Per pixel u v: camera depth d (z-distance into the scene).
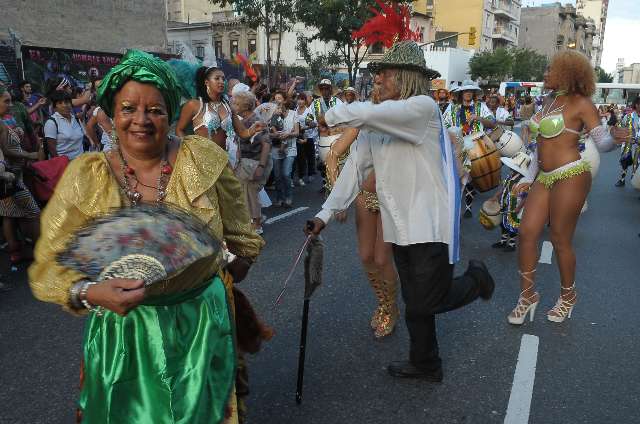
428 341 3.14
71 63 18.89
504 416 2.94
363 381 3.25
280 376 3.29
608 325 4.14
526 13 88.94
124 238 1.69
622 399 3.14
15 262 5.29
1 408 2.98
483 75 44.75
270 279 4.98
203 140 1.96
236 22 39.06
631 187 11.18
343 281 4.95
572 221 3.90
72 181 1.77
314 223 2.95
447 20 64.31
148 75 1.76
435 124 2.84
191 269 1.73
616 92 44.44
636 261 5.84
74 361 3.52
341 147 2.90
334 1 21.00
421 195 2.84
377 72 2.93
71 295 1.60
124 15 22.81
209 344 1.83
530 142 6.60
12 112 6.38
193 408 1.75
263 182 6.37
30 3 19.62
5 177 4.79
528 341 3.82
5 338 3.83
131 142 1.80
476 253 6.00
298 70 32.72
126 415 1.78
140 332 1.78
